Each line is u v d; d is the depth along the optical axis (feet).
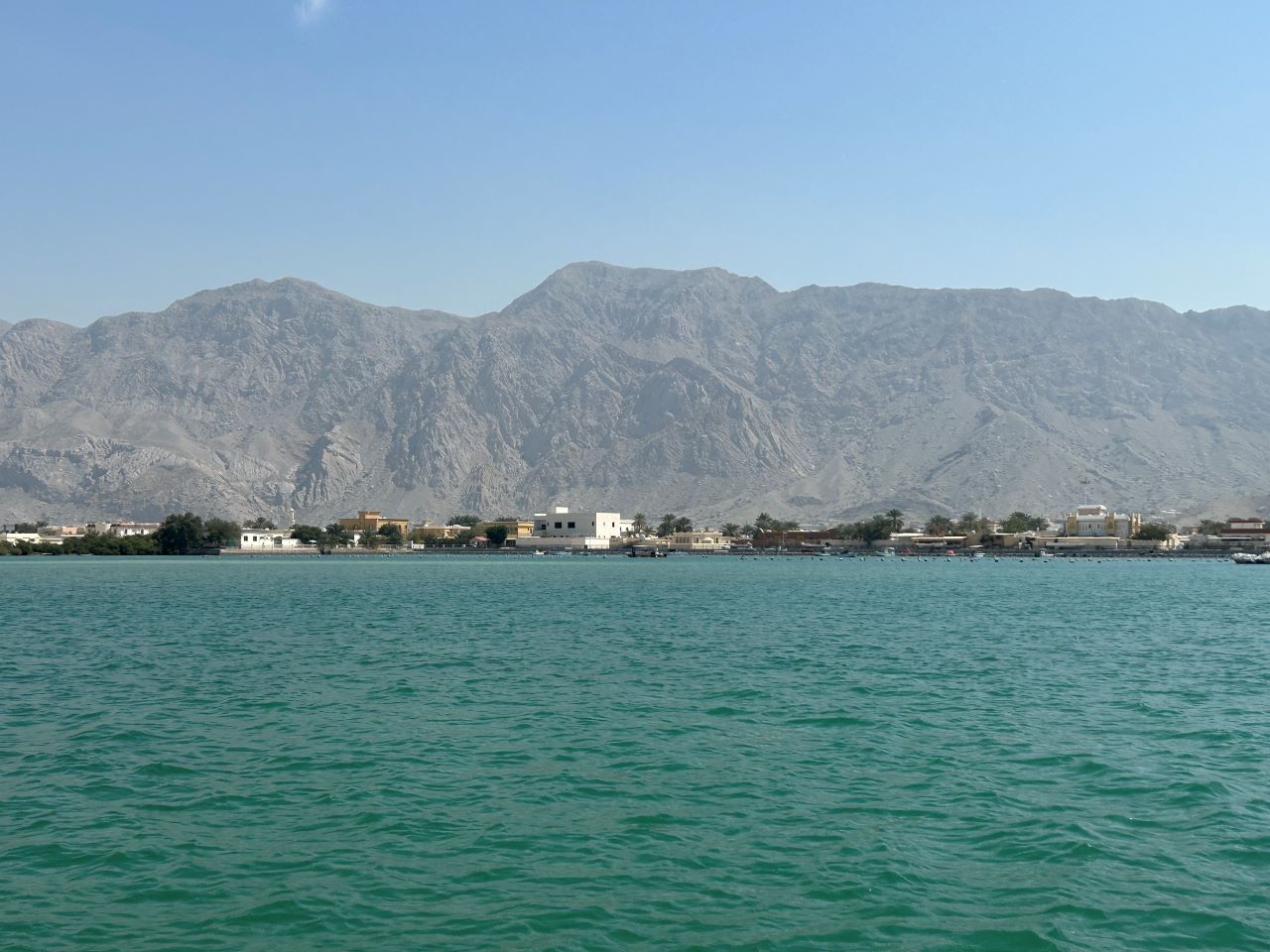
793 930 64.23
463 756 108.37
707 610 316.60
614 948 61.87
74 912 67.31
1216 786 94.89
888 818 85.97
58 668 178.40
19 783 98.17
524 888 71.26
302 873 74.23
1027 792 93.50
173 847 79.61
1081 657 190.80
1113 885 71.15
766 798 91.97
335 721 127.44
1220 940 62.64
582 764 104.78
